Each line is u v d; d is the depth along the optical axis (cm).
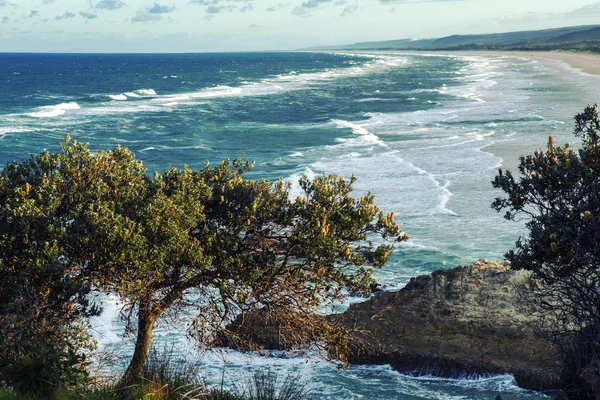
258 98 9594
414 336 1399
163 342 1354
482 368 1284
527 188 845
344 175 3650
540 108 6762
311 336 1084
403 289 1595
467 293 1524
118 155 1057
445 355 1327
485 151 4238
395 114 6931
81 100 9250
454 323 1417
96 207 889
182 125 6334
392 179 3481
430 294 1545
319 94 10225
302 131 5775
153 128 6144
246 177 3691
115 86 12606
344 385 1258
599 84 9638
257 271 920
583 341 858
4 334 693
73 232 838
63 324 821
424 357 1338
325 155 4406
